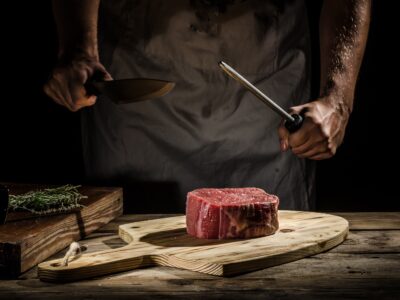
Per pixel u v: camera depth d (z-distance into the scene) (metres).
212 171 1.47
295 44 1.47
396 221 1.20
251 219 1.07
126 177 1.48
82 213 1.13
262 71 1.46
